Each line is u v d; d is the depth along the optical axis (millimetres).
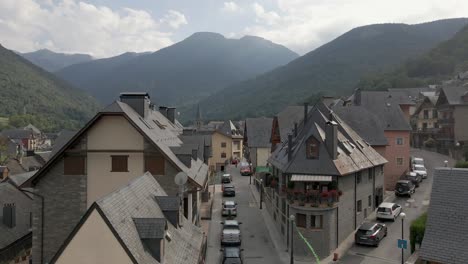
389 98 56469
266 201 45938
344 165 31062
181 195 22484
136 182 18625
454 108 67000
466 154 56594
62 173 26562
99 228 13078
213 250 30625
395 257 27562
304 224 29438
